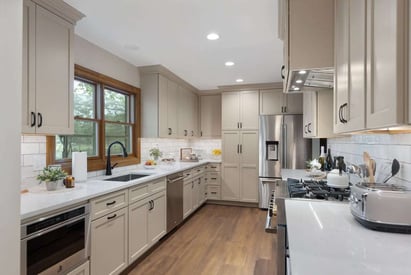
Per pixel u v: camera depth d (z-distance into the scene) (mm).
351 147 2504
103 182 2467
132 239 2492
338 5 1450
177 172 3594
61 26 2053
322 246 966
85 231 1892
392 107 732
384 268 790
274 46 2842
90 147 2951
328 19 1609
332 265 809
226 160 5000
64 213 1713
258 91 4840
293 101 4645
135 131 3697
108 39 2660
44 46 1915
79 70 2609
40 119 1886
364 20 998
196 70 3854
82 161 2467
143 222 2701
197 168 4523
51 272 1614
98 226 2029
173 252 2926
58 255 1668
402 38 690
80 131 2807
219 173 5035
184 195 3898
